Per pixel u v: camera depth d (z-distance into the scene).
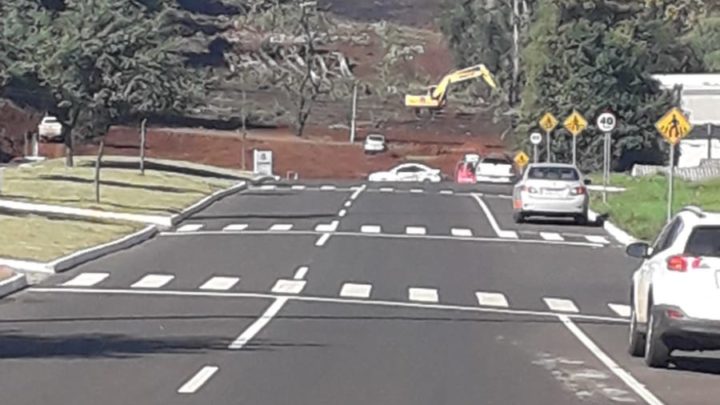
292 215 45.44
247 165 84.25
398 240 36.81
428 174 76.12
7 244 30.84
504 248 35.38
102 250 32.09
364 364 16.52
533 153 74.06
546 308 23.84
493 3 106.62
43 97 47.91
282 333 19.50
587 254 34.38
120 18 45.41
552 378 15.75
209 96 95.88
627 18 80.06
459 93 110.75
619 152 77.19
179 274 27.94
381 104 109.38
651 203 48.59
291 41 112.06
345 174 85.19
